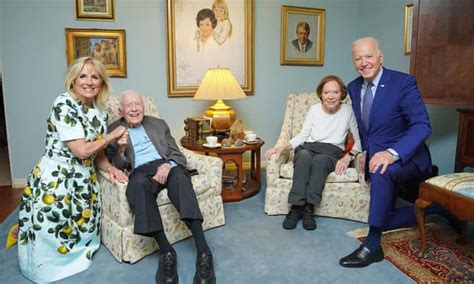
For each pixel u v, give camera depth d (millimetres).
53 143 1781
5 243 2164
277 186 2547
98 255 2004
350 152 2471
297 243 2143
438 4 2305
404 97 2014
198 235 1821
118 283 1741
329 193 2467
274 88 3814
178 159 2158
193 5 3367
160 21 3338
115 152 2064
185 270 1851
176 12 3326
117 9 3211
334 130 2521
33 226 1748
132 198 1840
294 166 2416
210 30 3459
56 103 1753
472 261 1896
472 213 1663
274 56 3754
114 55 3242
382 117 2088
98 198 2023
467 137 2354
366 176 2277
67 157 1800
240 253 2025
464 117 2361
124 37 3238
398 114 2068
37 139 3227
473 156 2324
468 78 2291
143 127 2199
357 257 1886
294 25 3752
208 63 3516
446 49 2320
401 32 3336
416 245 2076
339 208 2473
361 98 2225
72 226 1850
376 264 1892
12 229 2207
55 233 1781
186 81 3479
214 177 2320
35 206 1748
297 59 3832
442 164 2973
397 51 3402
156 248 2037
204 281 1686
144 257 1980
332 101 2414
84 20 3145
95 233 1996
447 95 2357
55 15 3078
